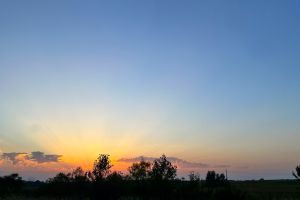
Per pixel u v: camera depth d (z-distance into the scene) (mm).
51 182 77125
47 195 76500
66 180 75000
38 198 78375
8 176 100375
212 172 75688
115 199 58500
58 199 75188
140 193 59438
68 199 71938
